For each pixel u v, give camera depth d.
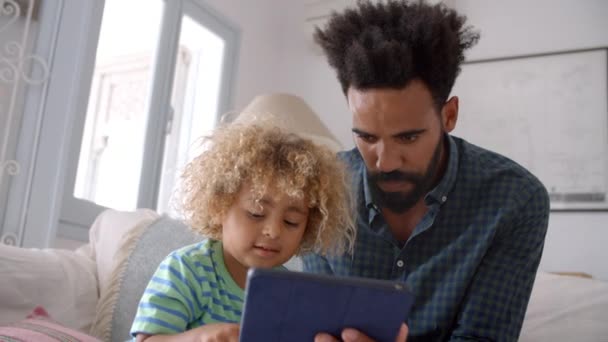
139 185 2.24
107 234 1.50
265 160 0.87
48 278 1.32
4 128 1.85
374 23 0.96
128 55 2.23
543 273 1.59
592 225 2.20
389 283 0.62
